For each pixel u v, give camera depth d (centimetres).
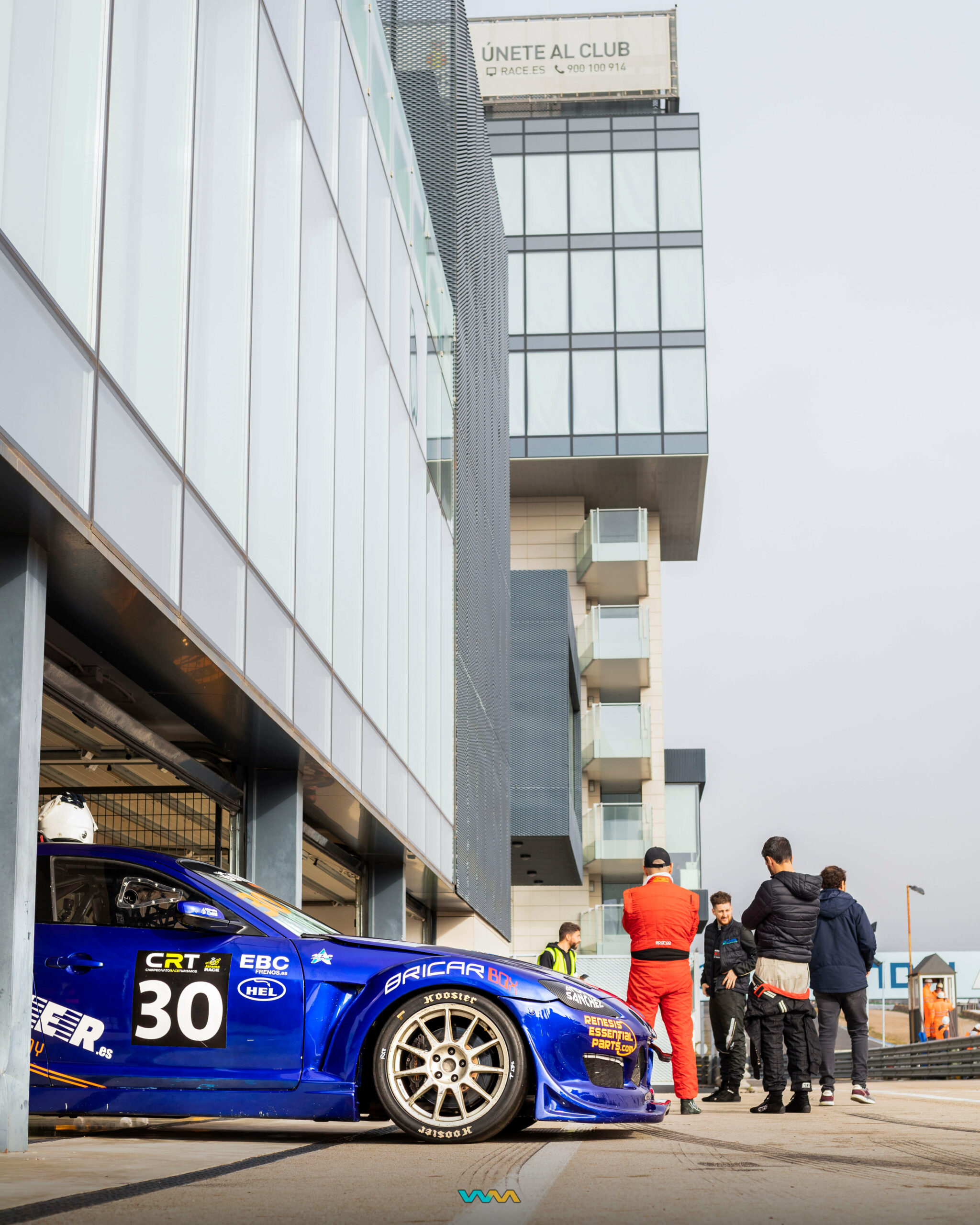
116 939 600
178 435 769
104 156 660
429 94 2083
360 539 1273
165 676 866
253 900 628
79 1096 582
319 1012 579
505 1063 568
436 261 1883
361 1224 301
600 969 1880
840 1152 526
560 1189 385
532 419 4372
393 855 1608
